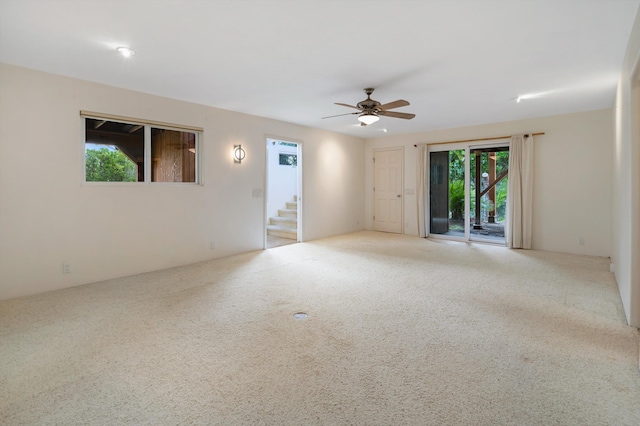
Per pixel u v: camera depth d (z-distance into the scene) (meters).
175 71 3.52
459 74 3.62
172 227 4.64
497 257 5.22
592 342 2.42
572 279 3.99
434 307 3.11
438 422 1.62
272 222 8.19
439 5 2.28
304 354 2.27
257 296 3.43
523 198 5.85
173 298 3.37
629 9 2.33
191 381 1.97
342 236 7.32
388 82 3.88
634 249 2.64
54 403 1.77
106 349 2.34
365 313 2.98
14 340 2.47
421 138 7.24
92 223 3.90
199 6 2.28
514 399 1.79
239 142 5.43
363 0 2.22
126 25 2.54
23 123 3.39
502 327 2.68
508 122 6.05
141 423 1.62
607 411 1.69
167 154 4.64
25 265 3.44
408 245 6.26
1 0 2.18
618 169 3.82
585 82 3.90
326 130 7.10
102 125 4.02
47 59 3.19
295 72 3.55
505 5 2.28
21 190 3.40
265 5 2.27
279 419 1.65
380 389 1.89
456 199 6.89
